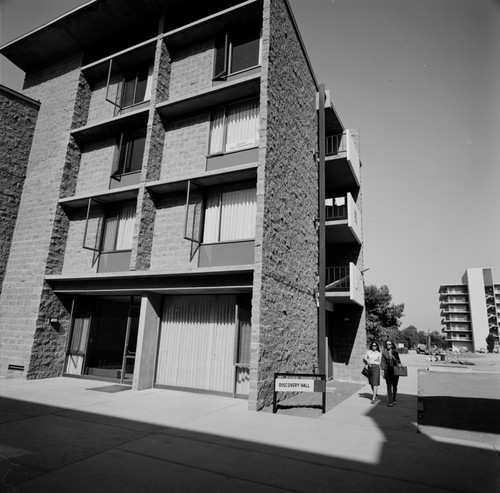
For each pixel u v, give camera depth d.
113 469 4.71
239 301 10.57
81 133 14.22
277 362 9.80
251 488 4.27
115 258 12.66
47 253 13.21
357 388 13.23
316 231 14.45
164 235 12.03
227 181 11.42
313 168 14.70
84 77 15.20
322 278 12.13
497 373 21.20
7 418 7.12
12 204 14.42
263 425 7.16
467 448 5.98
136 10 13.80
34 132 15.45
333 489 4.29
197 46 13.32
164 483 4.33
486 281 105.56
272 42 11.16
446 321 106.75
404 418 8.15
